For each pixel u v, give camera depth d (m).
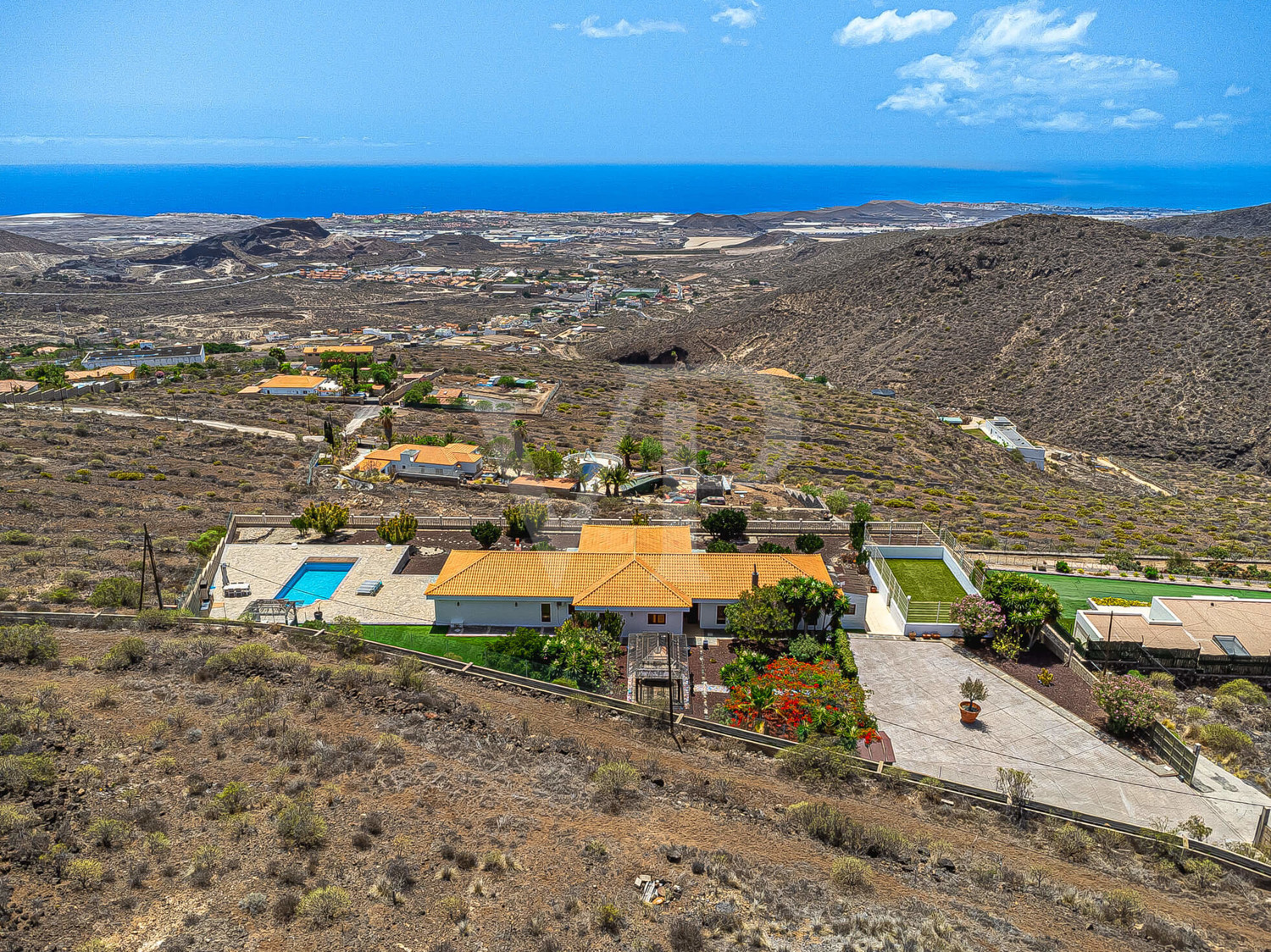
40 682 26.50
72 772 20.62
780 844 21.16
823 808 22.59
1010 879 20.81
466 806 21.03
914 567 44.78
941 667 36.22
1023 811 25.50
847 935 17.12
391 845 19.00
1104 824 25.19
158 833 18.52
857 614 39.53
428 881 17.81
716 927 17.06
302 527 48.44
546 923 16.73
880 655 37.06
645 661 33.22
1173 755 29.52
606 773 23.12
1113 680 32.19
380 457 65.44
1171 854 23.66
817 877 19.67
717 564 39.03
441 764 23.20
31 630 29.31
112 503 54.78
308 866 17.91
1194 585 48.50
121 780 20.66
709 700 32.44
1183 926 19.48
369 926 16.22
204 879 17.16
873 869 20.36
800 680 33.09
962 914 18.58
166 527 50.41
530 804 21.55
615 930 16.70
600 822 21.05
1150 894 21.27
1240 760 30.17
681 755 26.59
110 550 44.66
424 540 48.62
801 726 29.66
